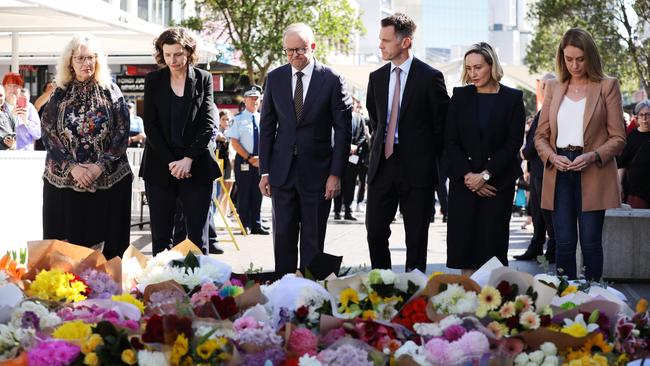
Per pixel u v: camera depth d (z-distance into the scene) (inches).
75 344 168.1
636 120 529.3
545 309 184.5
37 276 203.6
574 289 206.8
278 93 360.2
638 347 178.2
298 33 353.1
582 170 337.1
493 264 212.1
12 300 194.1
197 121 360.2
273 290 199.5
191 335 166.1
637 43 1811.0
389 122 352.8
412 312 185.6
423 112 350.3
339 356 165.5
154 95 357.4
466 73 350.0
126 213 343.0
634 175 500.7
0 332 175.8
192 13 1547.7
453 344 166.2
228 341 167.6
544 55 2193.7
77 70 333.7
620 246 468.8
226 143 754.8
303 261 356.8
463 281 188.9
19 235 454.9
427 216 354.3
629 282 469.1
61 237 338.0
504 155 339.9
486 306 180.7
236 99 1087.0
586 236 339.3
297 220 362.0
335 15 1445.6
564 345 175.8
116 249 339.6
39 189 468.4
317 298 190.7
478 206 343.0
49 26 628.4
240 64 1389.0
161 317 169.5
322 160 357.1
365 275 197.6
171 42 352.5
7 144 480.7
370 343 175.9
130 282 220.1
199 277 209.9
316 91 355.9
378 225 357.7
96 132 335.3
